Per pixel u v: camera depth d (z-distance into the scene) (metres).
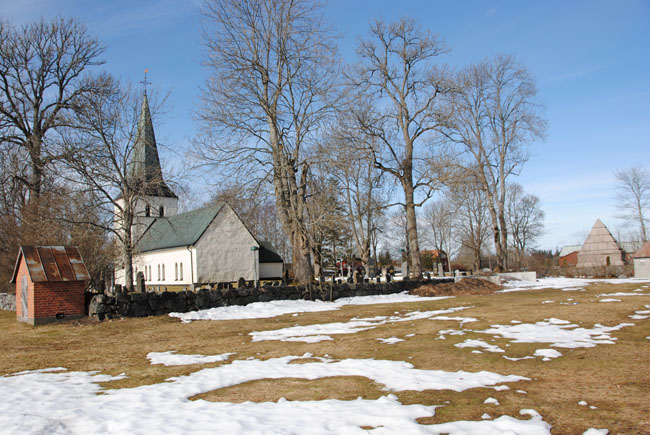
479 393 6.45
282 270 51.53
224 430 5.17
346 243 51.19
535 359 8.30
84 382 8.16
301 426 5.26
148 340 13.18
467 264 81.62
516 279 35.72
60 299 17.47
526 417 5.43
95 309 17.11
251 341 12.23
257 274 45.25
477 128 41.34
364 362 8.78
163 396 6.89
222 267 43.31
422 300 22.05
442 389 6.71
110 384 7.99
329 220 26.05
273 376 8.04
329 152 25.03
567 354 8.51
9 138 32.34
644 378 6.80
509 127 41.09
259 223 58.84
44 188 29.39
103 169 22.83
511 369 7.70
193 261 41.97
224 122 24.36
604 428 4.98
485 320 13.37
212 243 42.97
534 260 71.38
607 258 54.69
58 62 34.78
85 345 12.70
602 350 8.68
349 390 6.91
